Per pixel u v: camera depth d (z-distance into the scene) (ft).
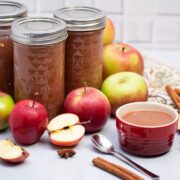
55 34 2.47
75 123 2.48
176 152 2.40
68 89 2.76
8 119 2.52
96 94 2.57
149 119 2.42
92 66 2.72
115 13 4.01
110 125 2.68
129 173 2.18
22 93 2.58
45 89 2.56
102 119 2.56
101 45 2.74
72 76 2.72
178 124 2.58
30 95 2.57
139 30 4.09
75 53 2.67
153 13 4.03
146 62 3.43
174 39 4.13
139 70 2.97
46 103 2.58
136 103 2.49
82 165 2.30
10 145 2.35
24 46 2.47
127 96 2.69
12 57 2.70
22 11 2.68
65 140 2.40
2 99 2.55
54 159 2.35
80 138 2.43
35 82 2.54
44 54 2.49
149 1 3.98
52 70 2.54
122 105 2.68
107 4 3.98
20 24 2.56
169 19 4.06
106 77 2.95
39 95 2.56
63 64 2.61
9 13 2.63
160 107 2.48
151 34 4.10
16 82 2.60
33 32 2.44
